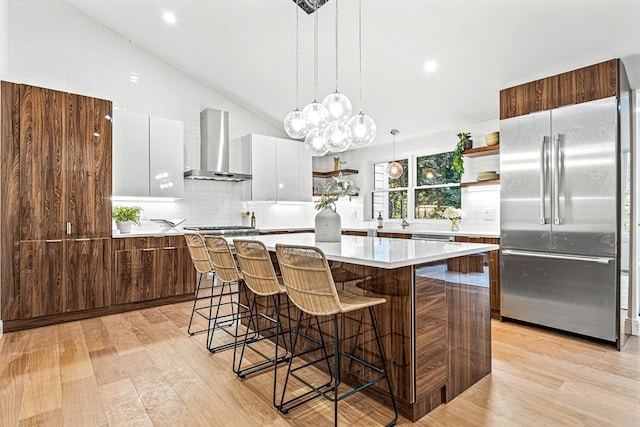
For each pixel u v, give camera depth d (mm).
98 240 3568
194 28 3900
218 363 2428
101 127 3645
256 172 5172
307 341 2475
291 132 2998
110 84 4285
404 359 1770
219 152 4965
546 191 2994
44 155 3307
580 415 1780
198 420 1759
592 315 2756
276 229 5234
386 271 1857
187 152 4867
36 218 3248
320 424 1729
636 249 3023
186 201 4859
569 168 2869
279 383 2152
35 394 1999
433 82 3775
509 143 3254
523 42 2895
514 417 1773
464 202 4504
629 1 2322
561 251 2908
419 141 5082
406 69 3674
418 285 1784
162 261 3955
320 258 1597
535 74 3229
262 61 4211
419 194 5242
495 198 4203
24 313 3158
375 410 1852
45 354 2576
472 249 2082
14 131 3168
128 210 4016
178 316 3559
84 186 3514
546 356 2512
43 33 3871
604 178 2686
